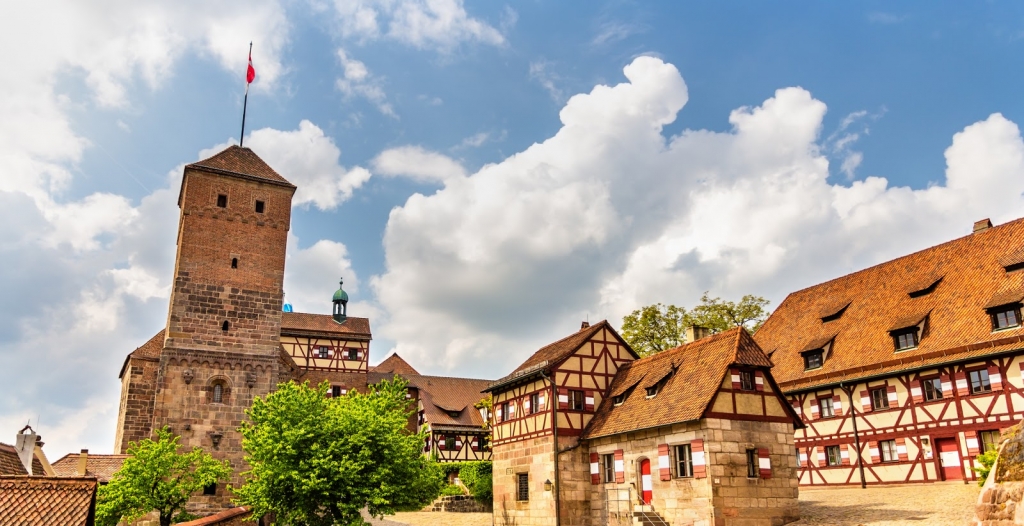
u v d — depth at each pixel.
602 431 30.47
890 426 31.92
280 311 41.34
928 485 29.31
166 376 37.81
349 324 65.56
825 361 35.97
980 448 28.47
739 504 24.67
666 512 26.45
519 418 34.78
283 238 42.62
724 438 25.09
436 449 55.94
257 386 39.56
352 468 26.00
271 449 26.42
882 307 35.28
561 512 30.67
